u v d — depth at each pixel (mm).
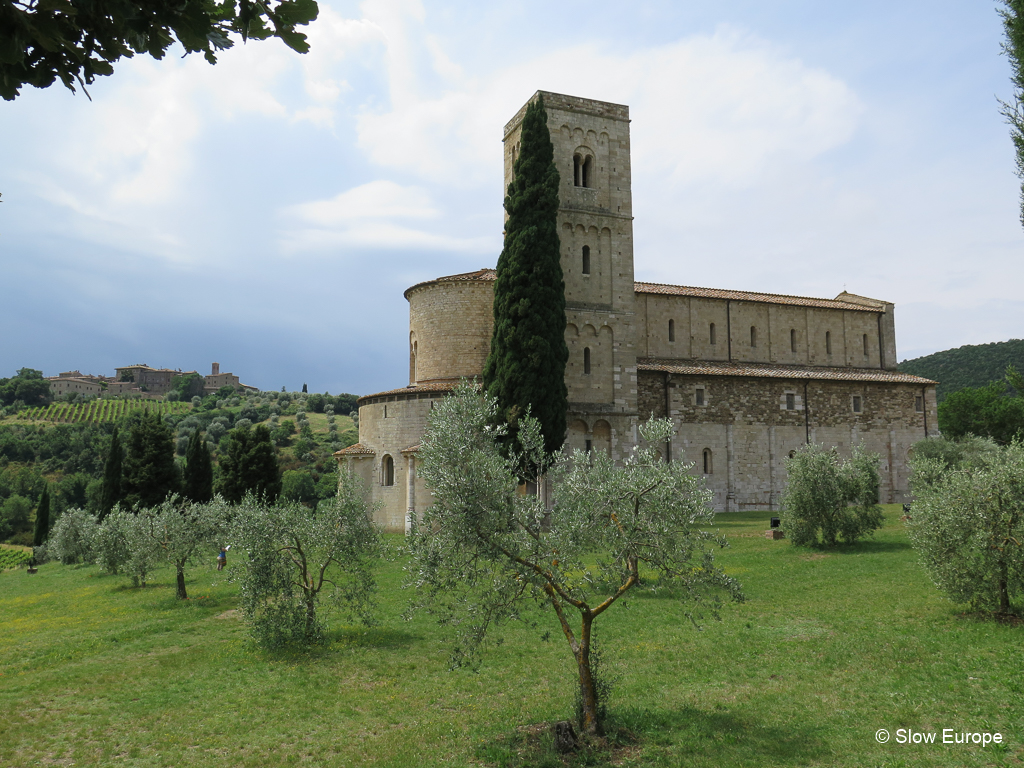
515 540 12969
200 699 16594
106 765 12945
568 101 50500
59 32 5012
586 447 48031
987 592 19203
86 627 25984
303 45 5797
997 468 19531
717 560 32812
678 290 61750
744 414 58219
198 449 63156
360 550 22156
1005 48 19109
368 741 13641
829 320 66562
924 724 12711
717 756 11719
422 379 52375
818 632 19609
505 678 17281
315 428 156000
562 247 49156
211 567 39875
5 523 105188
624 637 20359
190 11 5273
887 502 62812
